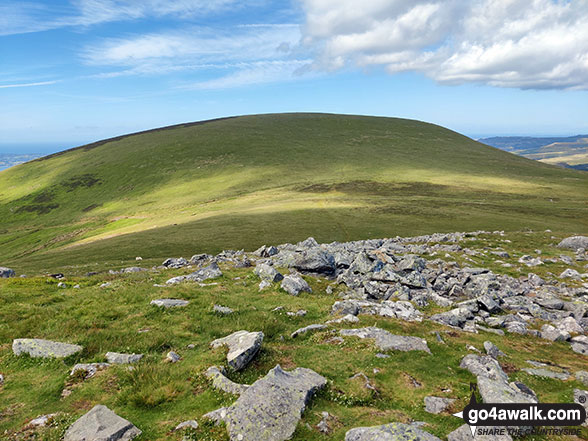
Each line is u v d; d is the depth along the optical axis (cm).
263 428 1004
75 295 2522
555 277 3522
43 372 1408
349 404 1210
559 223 8006
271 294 2648
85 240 10512
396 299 2664
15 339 1600
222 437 997
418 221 8450
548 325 2169
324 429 1048
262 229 7956
